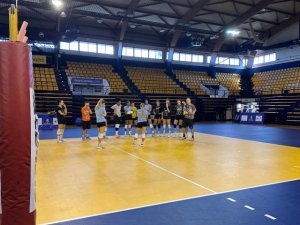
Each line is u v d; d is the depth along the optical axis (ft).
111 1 61.41
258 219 12.31
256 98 81.82
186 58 92.94
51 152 28.71
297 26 79.66
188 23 76.18
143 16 70.44
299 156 27.12
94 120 67.00
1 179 8.01
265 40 87.86
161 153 28.43
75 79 70.74
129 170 21.24
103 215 12.68
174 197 15.17
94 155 27.20
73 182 18.04
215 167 22.35
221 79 94.27
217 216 12.62
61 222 11.90
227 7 68.49
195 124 69.26
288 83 80.23
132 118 43.78
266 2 63.67
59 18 64.23
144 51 86.89
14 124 7.96
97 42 79.30
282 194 15.75
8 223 8.09
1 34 64.85
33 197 8.42
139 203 14.24
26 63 8.20
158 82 82.79
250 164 23.49
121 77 78.95
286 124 69.21
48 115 53.88
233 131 52.08
